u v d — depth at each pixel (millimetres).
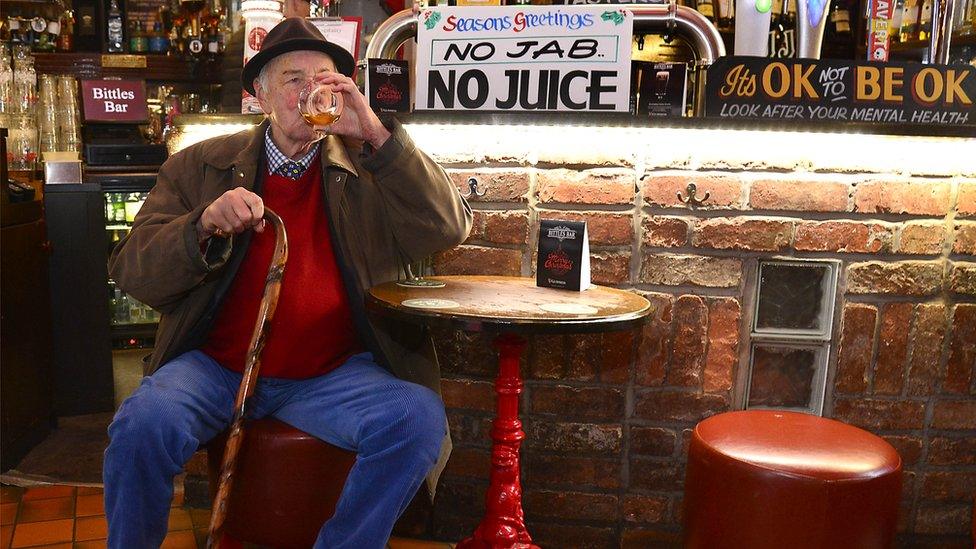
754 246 2359
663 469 2469
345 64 2131
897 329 2408
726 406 2441
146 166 4289
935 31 2486
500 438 2070
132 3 5066
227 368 2018
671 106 2309
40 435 3371
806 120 2215
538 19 2320
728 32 3492
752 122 2217
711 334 2410
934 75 2270
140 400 1749
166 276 1848
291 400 1991
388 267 2154
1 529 2564
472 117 2291
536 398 2465
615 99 2303
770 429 2107
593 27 2307
